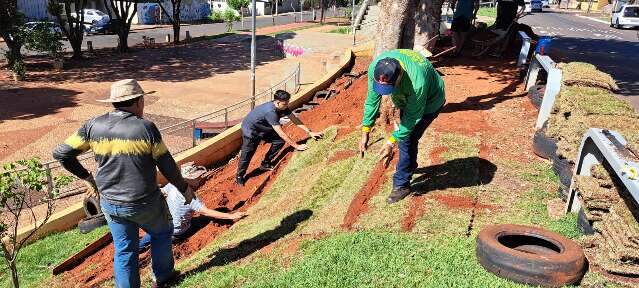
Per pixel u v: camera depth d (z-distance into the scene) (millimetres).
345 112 9805
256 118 7672
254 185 7820
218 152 10391
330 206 5625
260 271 4449
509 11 15516
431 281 3971
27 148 13391
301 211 5711
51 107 17672
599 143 4375
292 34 35219
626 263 3889
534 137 6578
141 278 5156
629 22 35250
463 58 13281
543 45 9000
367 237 4699
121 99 3861
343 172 6590
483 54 13773
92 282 5688
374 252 4453
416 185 5645
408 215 5035
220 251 5188
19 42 22828
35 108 17484
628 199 4203
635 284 3828
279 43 32156
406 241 4605
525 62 11250
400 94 4512
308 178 6863
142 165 3979
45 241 7711
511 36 15445
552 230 4695
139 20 49188
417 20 11664
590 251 4234
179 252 5863
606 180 4336
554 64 8008
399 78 4328
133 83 3947
